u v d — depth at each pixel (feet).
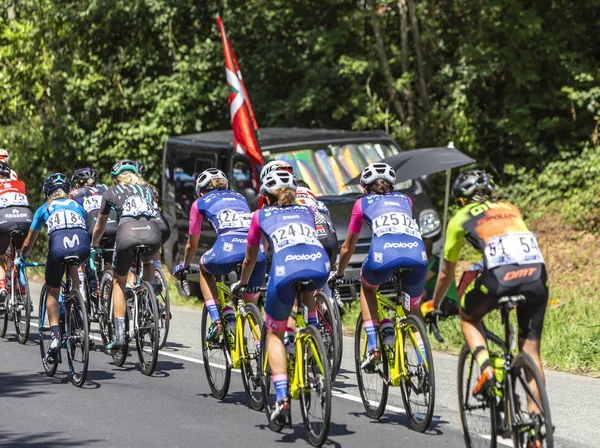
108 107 109.40
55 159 113.39
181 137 80.69
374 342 37.27
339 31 98.37
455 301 56.70
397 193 38.32
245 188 69.46
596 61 103.09
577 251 85.20
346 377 46.55
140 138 105.60
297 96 101.71
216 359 42.16
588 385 44.45
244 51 109.40
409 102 99.50
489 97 104.58
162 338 53.98
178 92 104.63
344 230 64.85
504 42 99.91
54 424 37.11
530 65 97.66
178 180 78.48
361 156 70.69
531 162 100.07
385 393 37.11
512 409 29.07
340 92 104.01
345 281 41.04
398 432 35.35
